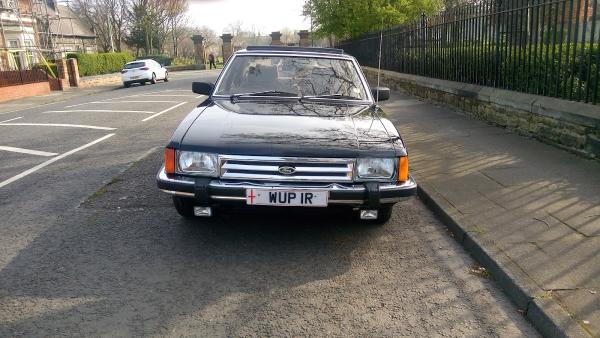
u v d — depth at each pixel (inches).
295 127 153.3
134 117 466.0
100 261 143.6
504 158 242.8
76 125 418.6
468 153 256.4
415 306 121.2
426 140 293.3
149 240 158.6
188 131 150.3
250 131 148.6
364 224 174.4
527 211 171.6
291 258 146.6
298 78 197.9
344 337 108.0
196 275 135.1
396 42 610.2
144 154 290.2
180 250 151.0
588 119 231.0
